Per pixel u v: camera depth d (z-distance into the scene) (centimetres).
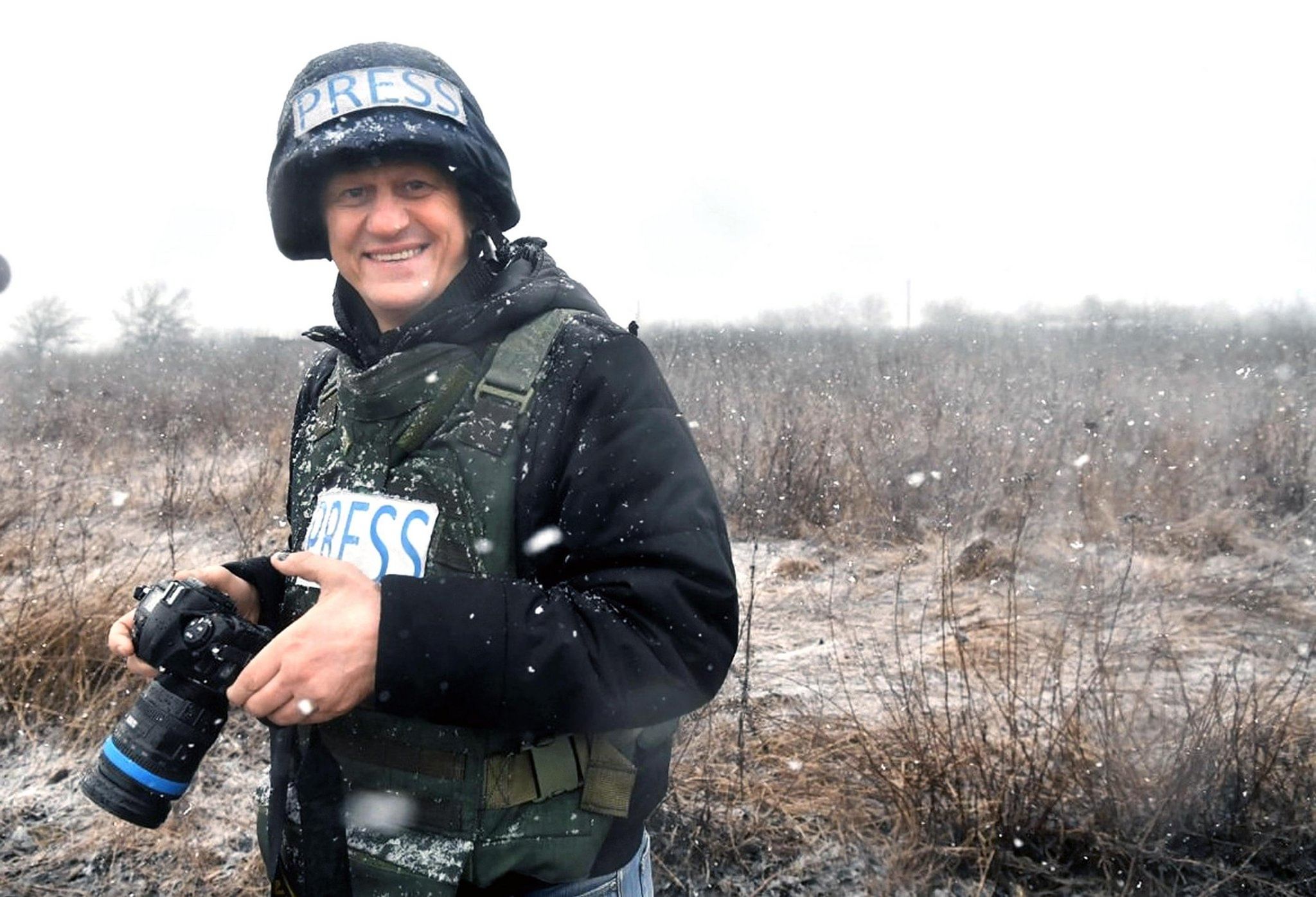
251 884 272
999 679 360
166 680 117
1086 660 372
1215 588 452
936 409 781
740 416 788
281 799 112
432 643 99
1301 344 1261
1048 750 279
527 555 112
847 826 283
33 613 375
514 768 112
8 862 280
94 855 282
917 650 406
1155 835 270
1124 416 794
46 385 1360
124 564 454
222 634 114
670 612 105
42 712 344
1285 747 293
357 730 115
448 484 112
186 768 116
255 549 493
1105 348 1356
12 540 488
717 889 268
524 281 120
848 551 552
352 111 118
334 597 103
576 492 110
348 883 109
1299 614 425
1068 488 591
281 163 125
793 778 301
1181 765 271
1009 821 271
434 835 112
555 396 113
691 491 112
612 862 119
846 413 795
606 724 102
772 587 498
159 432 875
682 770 300
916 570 514
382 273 122
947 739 292
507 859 112
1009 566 488
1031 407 831
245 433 902
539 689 100
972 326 1997
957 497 582
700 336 1506
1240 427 752
